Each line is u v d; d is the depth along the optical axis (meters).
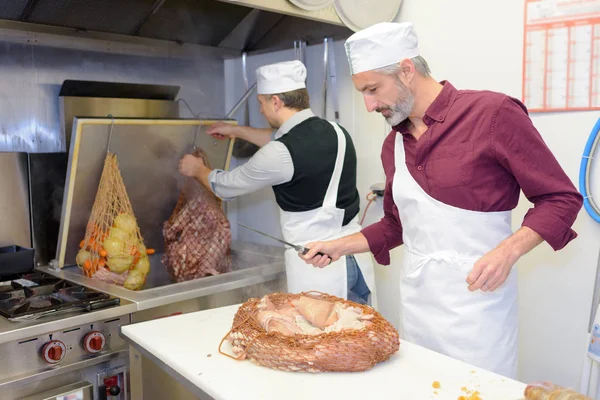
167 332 1.48
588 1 1.73
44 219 2.21
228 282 2.01
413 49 1.47
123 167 2.18
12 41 2.05
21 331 1.48
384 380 1.19
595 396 1.68
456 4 2.04
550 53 1.82
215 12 2.27
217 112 2.74
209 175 2.17
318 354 1.20
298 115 2.06
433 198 1.50
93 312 1.64
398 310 2.33
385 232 1.73
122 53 2.35
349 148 2.12
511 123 1.39
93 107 2.26
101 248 1.98
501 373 1.51
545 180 1.38
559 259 1.87
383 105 1.49
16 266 1.98
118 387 1.68
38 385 1.54
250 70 2.72
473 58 2.01
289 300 1.55
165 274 2.40
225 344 1.40
